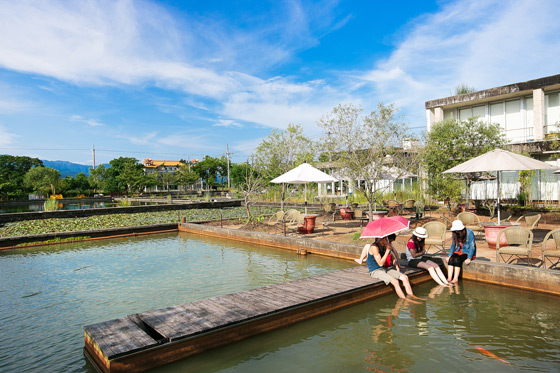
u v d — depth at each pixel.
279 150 25.69
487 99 19.80
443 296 6.19
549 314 5.22
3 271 8.95
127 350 3.79
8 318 5.70
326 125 11.75
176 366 4.02
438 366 3.87
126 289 7.18
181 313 4.87
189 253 10.98
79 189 60.25
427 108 21.91
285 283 6.30
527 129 18.77
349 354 4.23
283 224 12.73
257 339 4.70
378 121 11.38
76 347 4.66
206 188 78.38
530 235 6.48
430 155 14.91
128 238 14.53
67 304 6.34
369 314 5.50
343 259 9.52
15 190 52.44
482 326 4.89
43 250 12.02
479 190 19.38
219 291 6.91
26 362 4.26
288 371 3.88
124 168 65.38
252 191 16.97
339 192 28.39
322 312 5.50
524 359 3.96
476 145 15.16
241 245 12.23
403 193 19.88
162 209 25.53
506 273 6.50
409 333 4.76
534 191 17.36
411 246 7.06
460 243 6.80
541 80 17.38
